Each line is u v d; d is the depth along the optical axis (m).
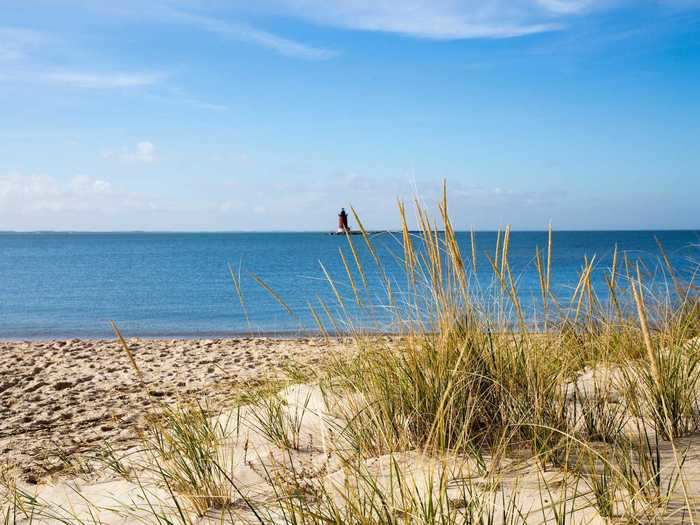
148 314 20.64
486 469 2.58
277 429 3.67
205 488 2.86
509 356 3.19
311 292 25.27
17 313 21.36
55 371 8.95
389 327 3.61
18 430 5.42
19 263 58.69
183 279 37.19
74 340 13.30
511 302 3.25
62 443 4.85
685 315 4.30
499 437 2.91
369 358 3.59
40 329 17.33
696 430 2.93
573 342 3.88
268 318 17.97
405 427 3.04
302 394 4.44
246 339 12.52
